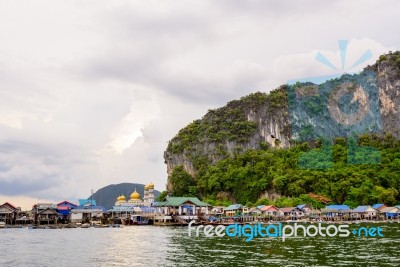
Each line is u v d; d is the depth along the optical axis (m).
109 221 155.50
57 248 64.62
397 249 53.81
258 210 149.50
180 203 158.75
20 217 154.62
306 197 163.50
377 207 153.38
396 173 173.62
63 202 168.12
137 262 47.28
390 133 195.00
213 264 43.75
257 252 52.72
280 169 183.38
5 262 48.75
